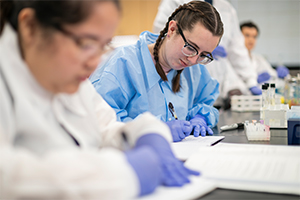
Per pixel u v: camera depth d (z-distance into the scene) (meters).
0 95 0.63
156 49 1.50
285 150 1.00
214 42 1.35
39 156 0.70
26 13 0.63
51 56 0.62
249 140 1.30
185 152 1.03
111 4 0.61
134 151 0.62
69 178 0.49
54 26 0.60
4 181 0.50
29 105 0.68
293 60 5.55
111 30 0.63
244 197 0.65
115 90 1.39
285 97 2.51
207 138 1.34
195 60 1.38
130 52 1.47
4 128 0.62
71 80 0.66
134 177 0.54
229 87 2.86
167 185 0.66
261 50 5.66
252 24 4.27
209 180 0.73
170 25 1.41
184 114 1.63
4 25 0.69
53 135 0.71
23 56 0.68
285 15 5.48
